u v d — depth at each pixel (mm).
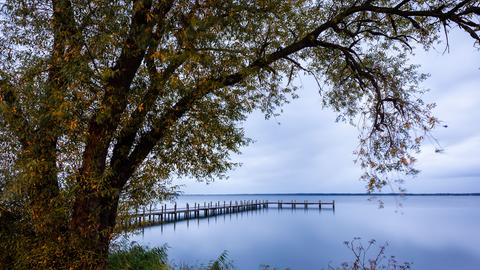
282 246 29875
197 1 6801
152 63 6703
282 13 8297
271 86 9758
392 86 8555
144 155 7355
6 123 6359
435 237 34531
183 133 7973
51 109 5895
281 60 10109
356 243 30906
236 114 8531
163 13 6668
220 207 62250
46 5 6883
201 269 12453
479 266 22422
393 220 52438
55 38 6699
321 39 9555
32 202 6730
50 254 6504
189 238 33906
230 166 8750
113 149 7254
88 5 6527
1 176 6898
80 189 6531
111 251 9117
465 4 7781
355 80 9844
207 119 7992
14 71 6695
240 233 37844
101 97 6621
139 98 6879
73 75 5914
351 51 8570
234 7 7133
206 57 6527
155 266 9906
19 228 7133
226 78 7672
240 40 8055
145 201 8320
